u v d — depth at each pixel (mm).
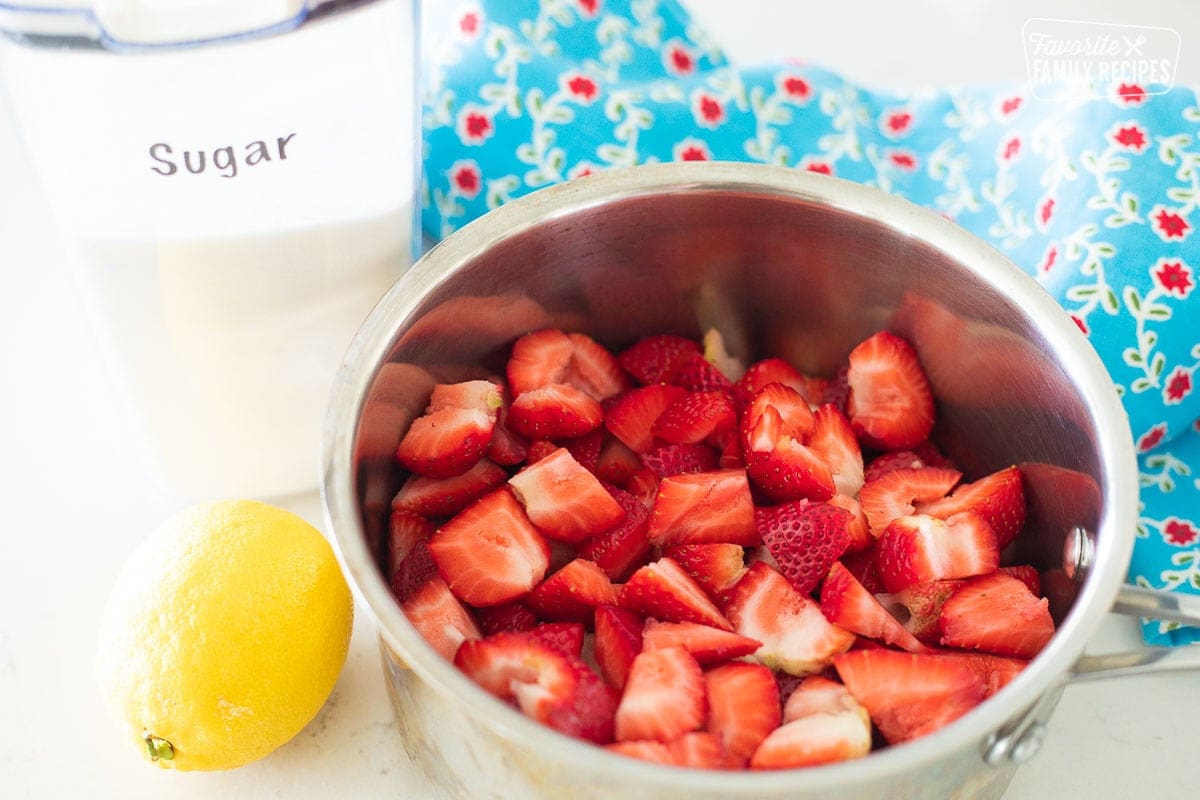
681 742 430
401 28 454
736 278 537
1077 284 549
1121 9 678
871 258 512
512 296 517
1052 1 688
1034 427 499
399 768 496
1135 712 511
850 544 501
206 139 448
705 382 542
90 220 461
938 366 530
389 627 409
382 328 467
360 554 423
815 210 502
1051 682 401
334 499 435
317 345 515
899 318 529
